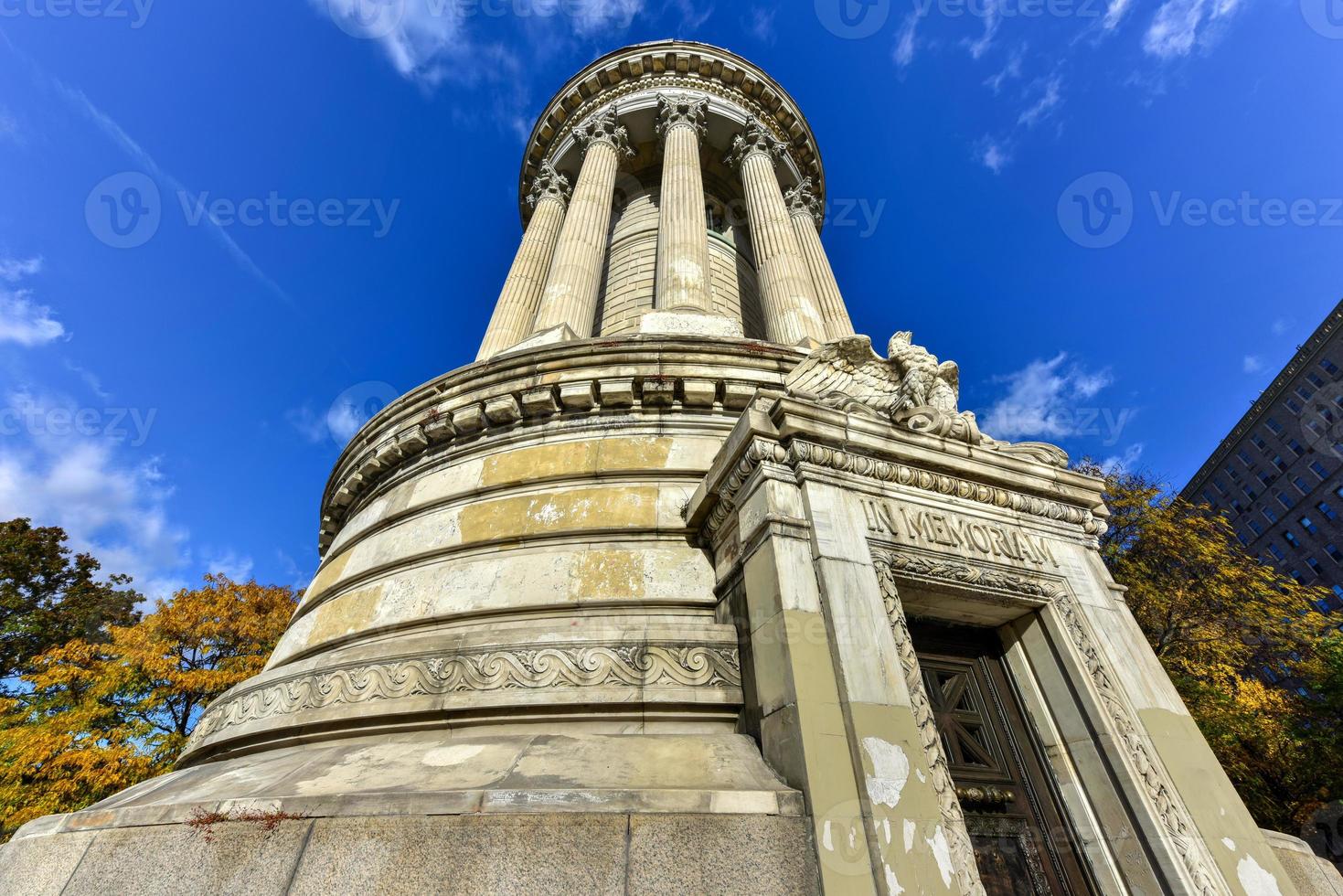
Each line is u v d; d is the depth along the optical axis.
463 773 4.61
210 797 4.79
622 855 3.82
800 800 4.12
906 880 3.84
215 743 7.05
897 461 6.51
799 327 14.30
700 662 5.77
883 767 4.26
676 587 6.93
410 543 8.66
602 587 6.98
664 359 9.73
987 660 6.54
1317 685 18.08
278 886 3.82
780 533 5.38
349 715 5.93
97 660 23.56
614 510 7.85
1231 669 18.17
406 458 10.43
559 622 6.53
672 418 9.19
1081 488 7.56
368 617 7.89
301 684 6.67
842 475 6.05
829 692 4.56
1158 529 20.86
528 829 3.90
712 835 3.92
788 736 4.47
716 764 4.66
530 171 25.25
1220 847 4.97
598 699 5.52
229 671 23.78
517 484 8.63
